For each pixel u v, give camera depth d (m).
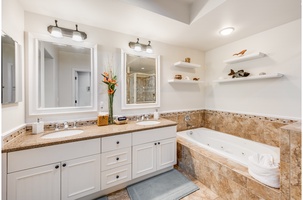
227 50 2.77
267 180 1.27
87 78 2.02
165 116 2.72
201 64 3.19
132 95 2.38
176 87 2.87
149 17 1.81
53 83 1.82
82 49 2.00
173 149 2.16
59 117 1.84
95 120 2.04
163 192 1.71
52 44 1.82
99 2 1.51
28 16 1.67
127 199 1.62
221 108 2.90
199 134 2.97
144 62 2.49
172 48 2.80
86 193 1.49
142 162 1.87
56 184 1.34
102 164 1.58
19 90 1.48
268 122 2.17
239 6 1.58
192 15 1.93
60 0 1.49
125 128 1.82
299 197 1.07
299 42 1.86
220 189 1.65
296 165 1.09
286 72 1.98
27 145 1.21
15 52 1.40
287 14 1.75
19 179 1.19
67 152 1.39
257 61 2.30
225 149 2.61
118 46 2.24
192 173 2.05
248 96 2.45
